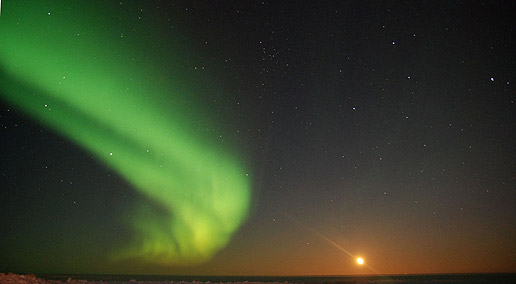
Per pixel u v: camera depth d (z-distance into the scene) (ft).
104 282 64.64
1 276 39.34
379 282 113.91
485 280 124.47
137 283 66.44
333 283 106.52
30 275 47.11
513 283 106.63
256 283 92.12
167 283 71.05
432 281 118.21
